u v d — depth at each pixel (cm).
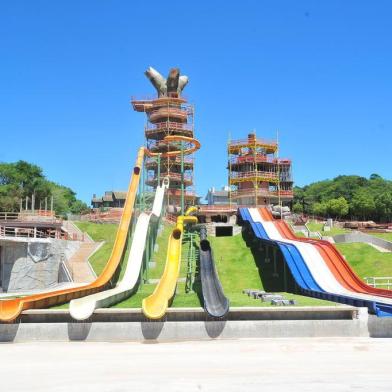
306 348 2100
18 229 5044
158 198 5850
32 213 6475
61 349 2108
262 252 5359
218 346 2153
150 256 4797
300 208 11912
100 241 5953
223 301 2608
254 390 1445
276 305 2695
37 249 4669
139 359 1892
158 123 8912
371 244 5578
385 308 2500
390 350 2056
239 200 9588
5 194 8800
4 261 4453
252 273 4684
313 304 2814
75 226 6594
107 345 2198
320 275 3825
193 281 3878
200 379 1578
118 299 3016
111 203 12538
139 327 2331
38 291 4356
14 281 4456
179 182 8894
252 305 2725
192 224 6034
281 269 4738
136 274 3647
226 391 1439
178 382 1545
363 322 2402
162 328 2334
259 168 9612
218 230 7506
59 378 1606
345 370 1691
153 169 8975
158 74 9350
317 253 4309
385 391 1427
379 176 15200
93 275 4975
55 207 10412
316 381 1543
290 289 4141
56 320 2362
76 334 2322
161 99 8931
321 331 2383
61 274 4947
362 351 2034
